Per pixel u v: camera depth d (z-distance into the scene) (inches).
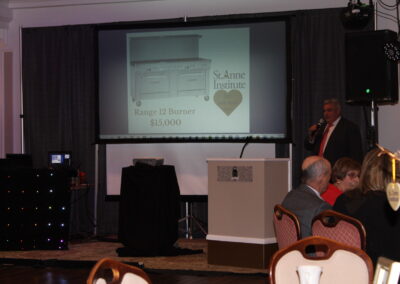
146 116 339.9
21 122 370.9
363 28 311.6
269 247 239.3
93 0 360.5
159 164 280.2
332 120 279.4
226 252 245.8
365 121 309.4
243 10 339.6
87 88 358.9
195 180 335.0
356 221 118.5
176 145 337.7
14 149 374.9
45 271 246.1
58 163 330.6
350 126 280.7
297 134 325.7
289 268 88.1
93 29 355.3
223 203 247.1
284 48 321.1
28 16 374.6
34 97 367.2
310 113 323.6
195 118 333.7
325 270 88.7
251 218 240.7
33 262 261.1
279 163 246.5
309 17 324.2
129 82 342.0
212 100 331.6
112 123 344.2
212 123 331.6
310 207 155.8
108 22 359.9
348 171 170.7
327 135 283.1
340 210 139.1
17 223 291.7
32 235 291.6
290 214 142.3
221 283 218.1
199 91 333.1
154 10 353.7
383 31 272.4
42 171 291.7
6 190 291.6
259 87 325.1
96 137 345.1
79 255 278.7
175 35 336.5
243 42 327.0
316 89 321.7
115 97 343.6
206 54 332.5
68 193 293.4
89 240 332.2
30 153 368.2
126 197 273.1
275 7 334.3
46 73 364.8
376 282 74.8
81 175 336.8
